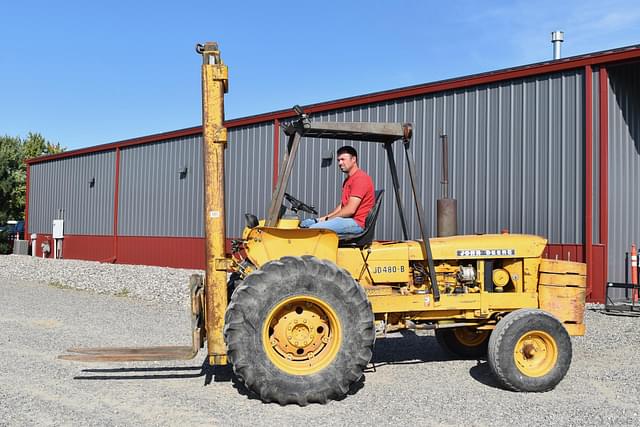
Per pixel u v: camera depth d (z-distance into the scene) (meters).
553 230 11.20
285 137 16.34
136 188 22.20
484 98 12.25
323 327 5.15
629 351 7.24
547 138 11.33
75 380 5.74
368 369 6.26
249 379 4.89
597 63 10.68
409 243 6.01
